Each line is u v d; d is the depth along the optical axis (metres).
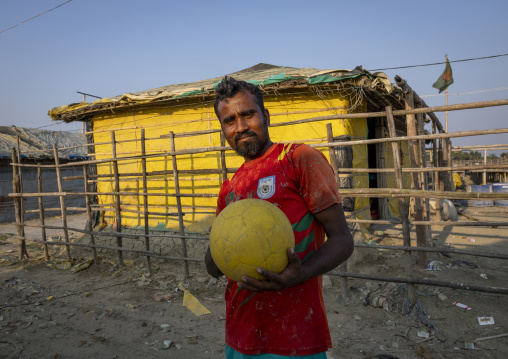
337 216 1.29
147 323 4.12
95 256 6.60
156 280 5.62
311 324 1.35
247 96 1.45
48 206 15.86
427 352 3.20
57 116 8.88
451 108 3.79
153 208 7.87
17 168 7.59
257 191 1.41
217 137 7.31
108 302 4.82
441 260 5.83
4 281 5.96
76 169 17.45
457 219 10.05
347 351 3.29
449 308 4.03
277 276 1.08
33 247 8.69
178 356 3.39
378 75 5.34
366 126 7.73
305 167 1.33
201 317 4.22
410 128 5.64
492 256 3.61
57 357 3.45
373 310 4.11
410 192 4.04
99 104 8.09
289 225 1.19
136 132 8.20
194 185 7.50
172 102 7.62
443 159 10.51
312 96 6.51
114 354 3.47
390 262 5.70
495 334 3.46
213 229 1.22
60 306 4.74
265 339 1.38
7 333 3.98
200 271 5.96
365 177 7.62
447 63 7.18
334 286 4.85
